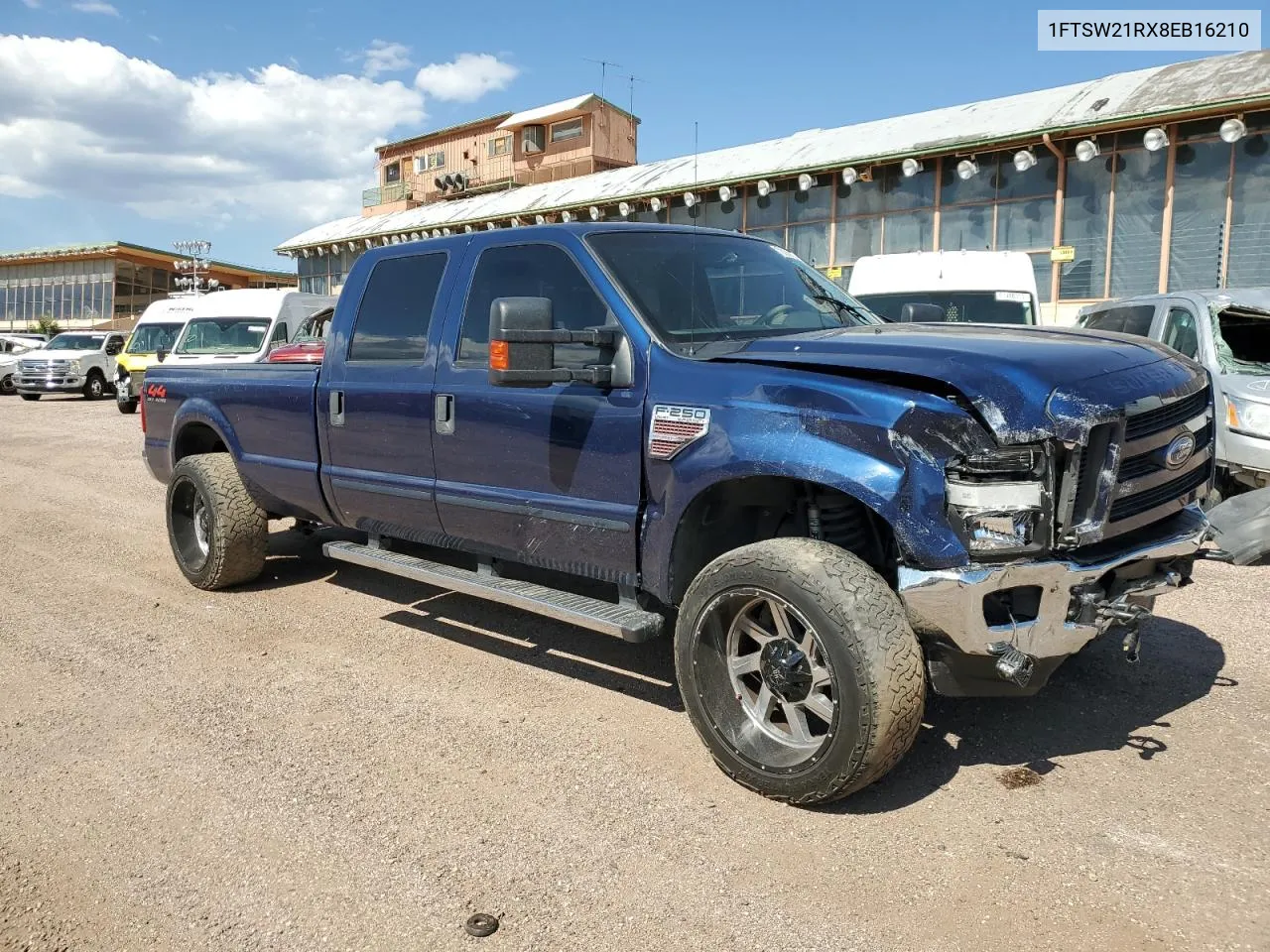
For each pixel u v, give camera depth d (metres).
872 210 22.02
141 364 20.64
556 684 4.63
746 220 24.19
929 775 3.63
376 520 5.15
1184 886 2.90
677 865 3.07
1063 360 3.31
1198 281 18.09
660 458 3.73
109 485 10.91
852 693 3.14
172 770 3.78
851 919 2.78
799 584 3.24
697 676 3.60
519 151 45.75
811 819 3.34
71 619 5.74
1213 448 3.89
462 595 6.16
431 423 4.67
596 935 2.73
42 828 3.36
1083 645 3.33
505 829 3.31
